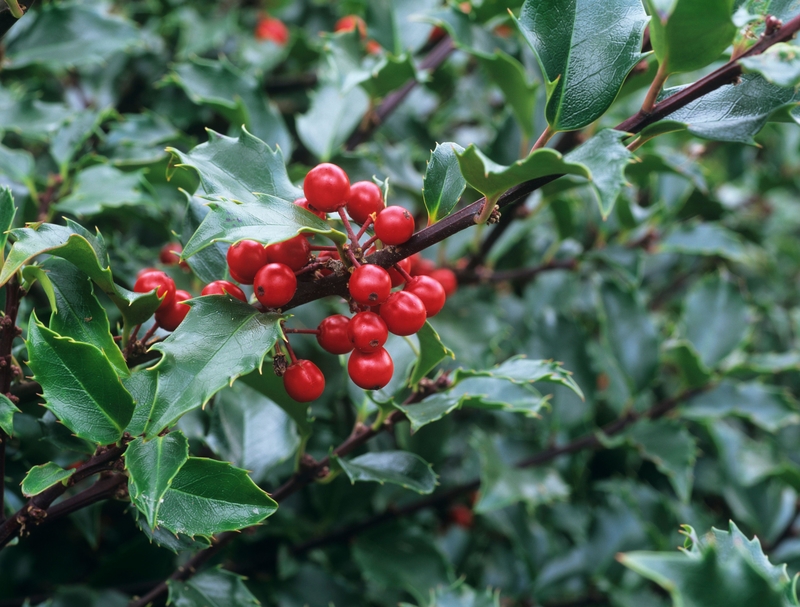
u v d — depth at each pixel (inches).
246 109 14.2
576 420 14.7
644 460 16.9
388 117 17.3
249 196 9.3
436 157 9.7
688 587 8.0
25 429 11.0
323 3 21.2
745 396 14.5
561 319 15.3
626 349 14.6
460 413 16.6
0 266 9.0
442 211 9.7
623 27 9.4
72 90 17.0
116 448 8.9
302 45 18.2
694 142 20.5
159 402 8.4
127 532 13.6
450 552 14.8
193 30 17.8
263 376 9.8
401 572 12.8
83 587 12.1
